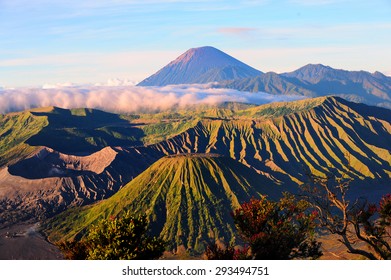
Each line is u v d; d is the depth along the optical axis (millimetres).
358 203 40406
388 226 39125
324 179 39719
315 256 40562
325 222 40000
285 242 38594
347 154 40562
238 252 38562
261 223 39969
